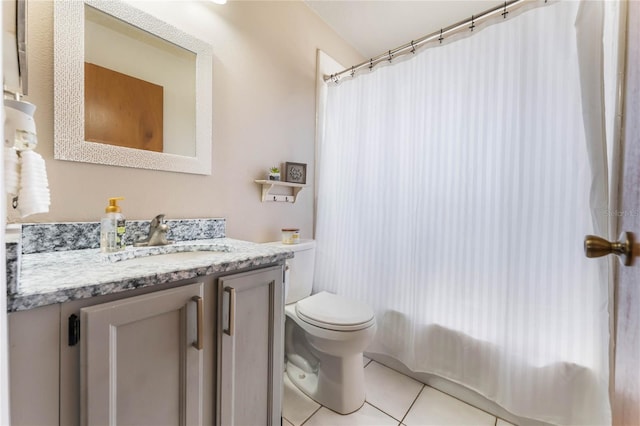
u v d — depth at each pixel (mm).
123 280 652
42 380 567
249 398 950
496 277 1329
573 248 1145
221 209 1423
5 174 604
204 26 1325
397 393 1497
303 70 1865
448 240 1478
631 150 511
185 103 1262
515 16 1270
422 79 1578
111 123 1051
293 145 1816
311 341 1390
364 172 1835
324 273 1991
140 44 1124
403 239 1679
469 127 1411
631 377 465
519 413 1243
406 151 1669
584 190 1116
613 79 1006
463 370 1423
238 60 1476
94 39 1005
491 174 1346
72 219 969
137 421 688
